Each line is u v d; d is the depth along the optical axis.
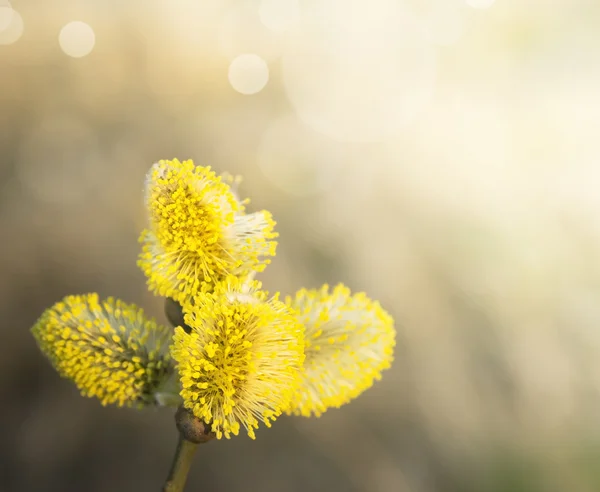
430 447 0.80
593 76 1.06
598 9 1.05
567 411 0.87
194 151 0.90
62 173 0.84
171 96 0.94
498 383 0.87
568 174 1.01
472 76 1.05
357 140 0.97
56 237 0.79
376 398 0.81
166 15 0.98
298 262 0.85
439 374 0.85
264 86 0.97
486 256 0.94
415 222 0.93
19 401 0.71
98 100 0.90
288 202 0.89
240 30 1.00
